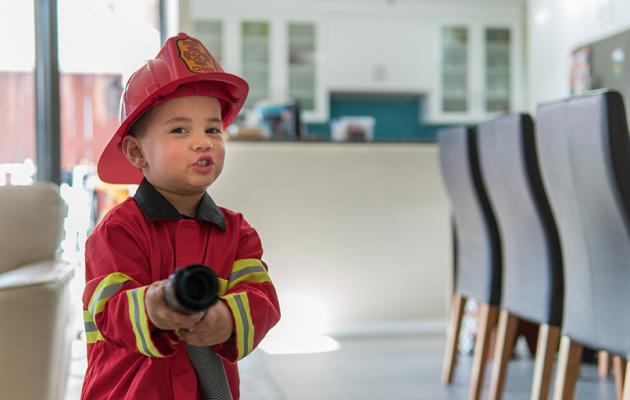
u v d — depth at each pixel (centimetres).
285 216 400
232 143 394
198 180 106
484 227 280
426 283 414
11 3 340
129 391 105
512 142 242
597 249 198
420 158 413
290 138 401
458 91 686
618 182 184
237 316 99
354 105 715
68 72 344
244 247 115
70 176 344
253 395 290
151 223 109
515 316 261
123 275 104
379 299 409
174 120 106
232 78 109
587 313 204
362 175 407
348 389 301
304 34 666
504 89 692
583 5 456
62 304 178
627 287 186
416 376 323
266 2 654
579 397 287
